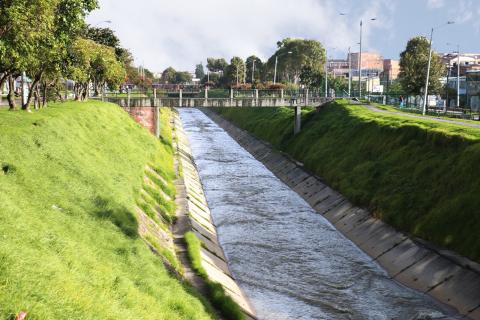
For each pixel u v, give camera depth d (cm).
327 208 5106
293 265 3722
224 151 9300
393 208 4191
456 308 2927
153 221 3525
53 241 1916
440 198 3919
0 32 3050
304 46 17725
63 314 1415
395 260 3644
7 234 1711
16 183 2434
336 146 6469
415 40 11512
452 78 11650
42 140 3291
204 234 4059
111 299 1745
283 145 8281
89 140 4522
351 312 2983
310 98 8431
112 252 2366
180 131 10988
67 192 2792
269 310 2984
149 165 5262
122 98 7806
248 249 4038
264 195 5891
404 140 5162
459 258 3203
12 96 4684
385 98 9431
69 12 3784
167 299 2189
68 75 6012
